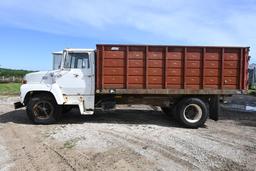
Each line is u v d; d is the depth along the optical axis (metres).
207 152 7.98
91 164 6.96
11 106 16.64
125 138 9.30
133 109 15.89
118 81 11.41
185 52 11.41
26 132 10.09
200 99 11.49
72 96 11.59
